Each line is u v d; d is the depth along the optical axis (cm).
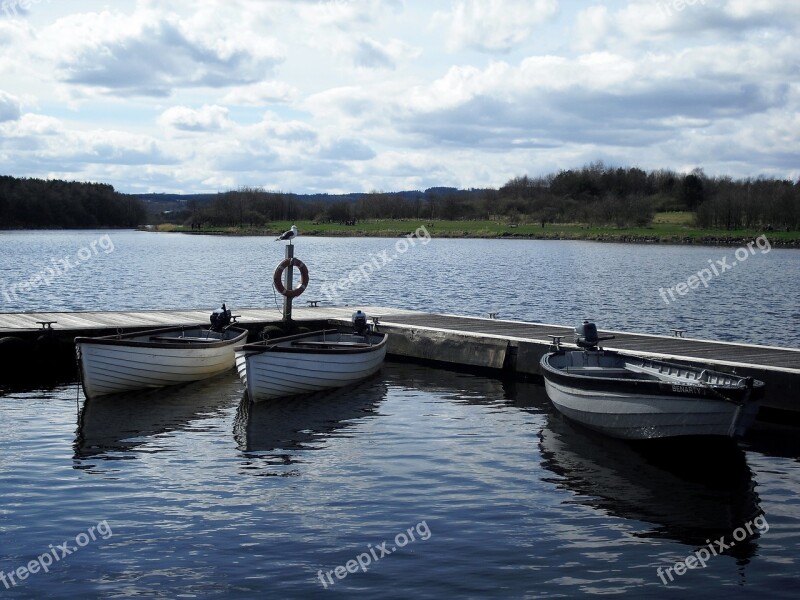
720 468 1447
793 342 2948
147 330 2338
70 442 1574
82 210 16112
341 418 1784
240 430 1677
